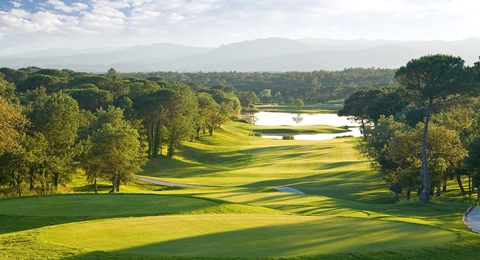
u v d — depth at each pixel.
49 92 120.69
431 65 36.91
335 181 60.19
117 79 126.12
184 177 69.31
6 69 151.88
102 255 15.61
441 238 19.72
